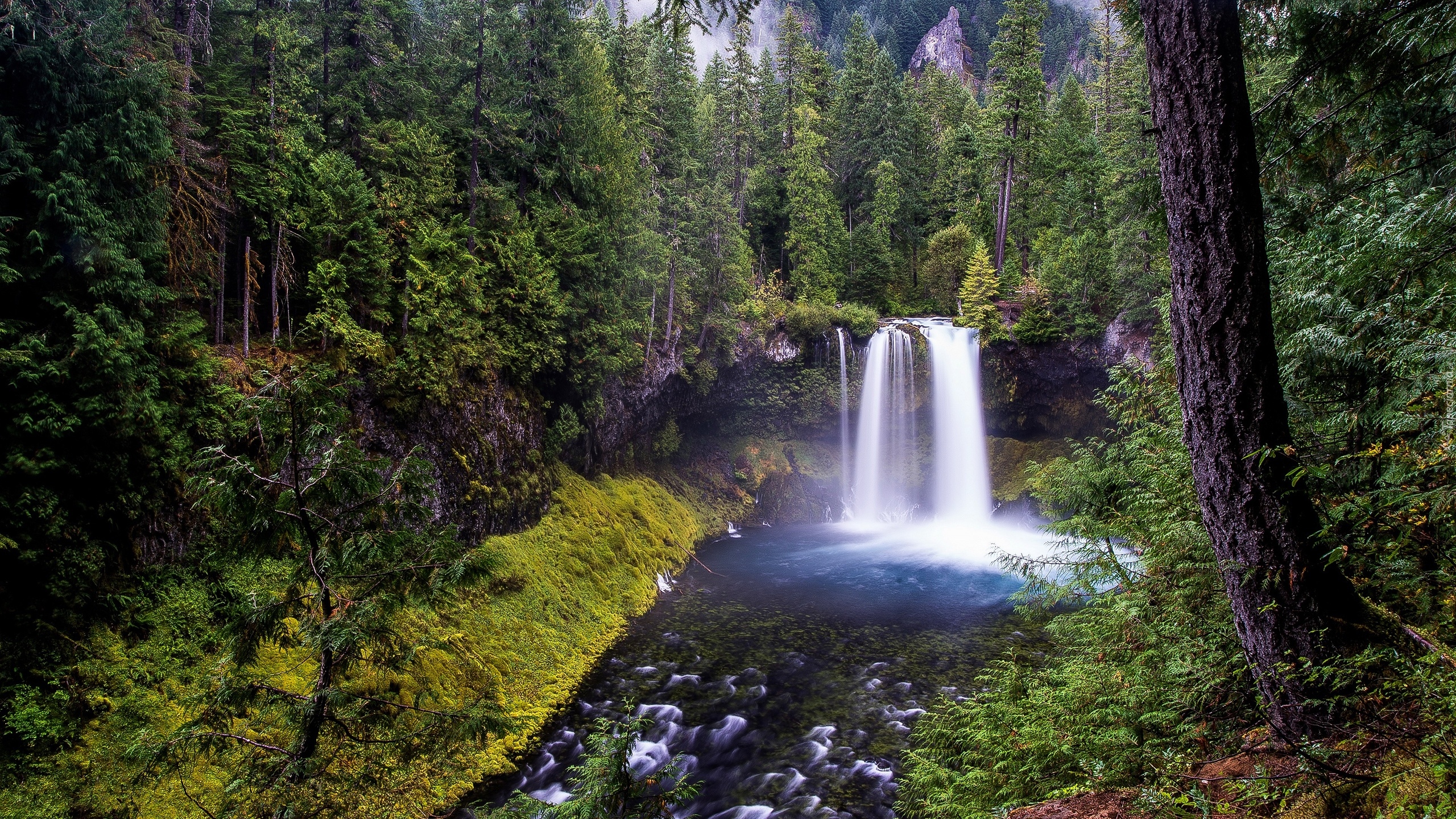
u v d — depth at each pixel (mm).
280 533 6176
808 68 59938
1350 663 5016
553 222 26375
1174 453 8766
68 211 12297
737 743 15109
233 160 17078
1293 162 7191
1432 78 6246
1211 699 6648
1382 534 6160
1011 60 43781
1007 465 40844
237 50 20000
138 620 12992
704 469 40000
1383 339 6016
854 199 55406
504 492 22500
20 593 11703
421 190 21453
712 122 50375
